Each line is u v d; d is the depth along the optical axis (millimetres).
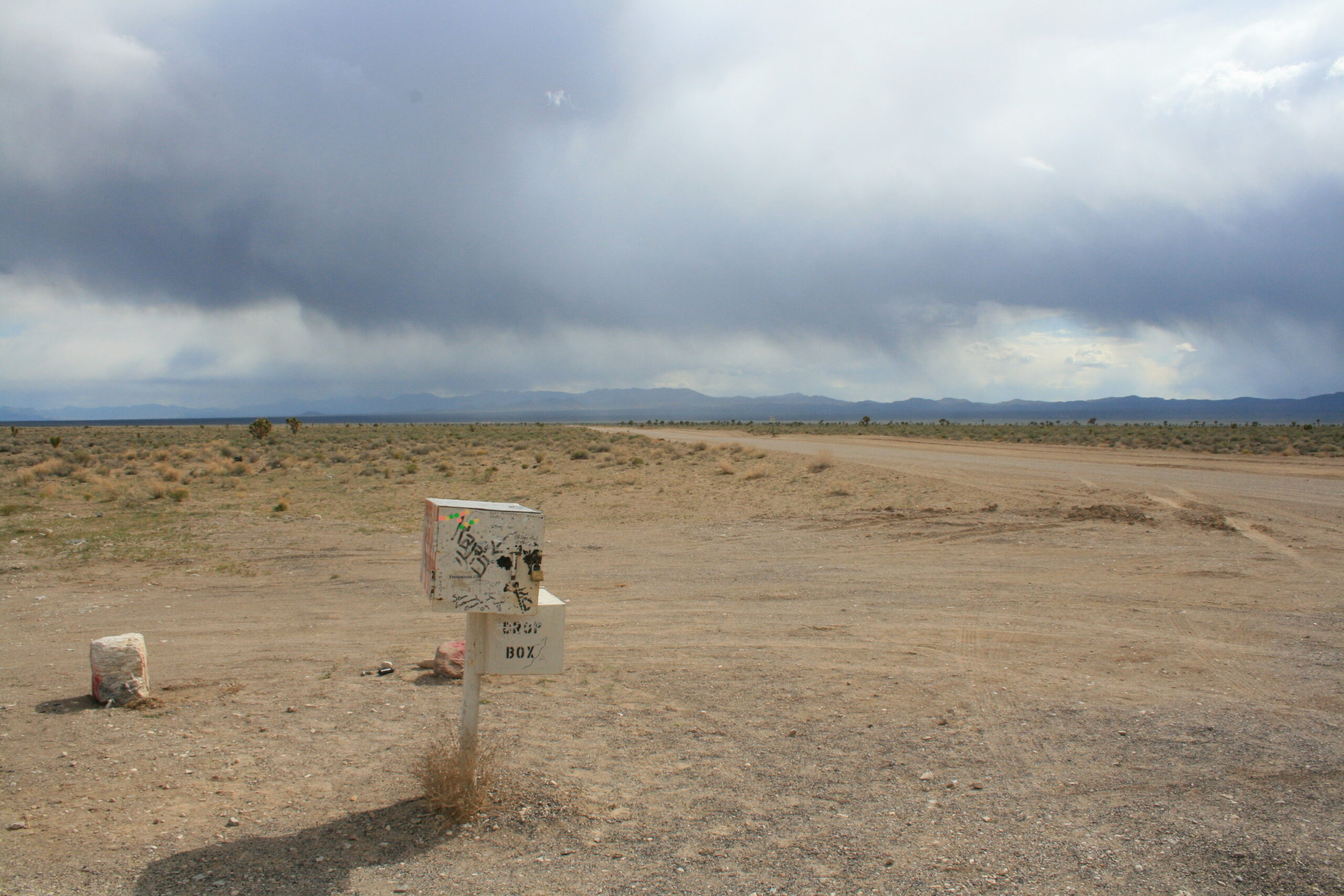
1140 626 10812
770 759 6312
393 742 6672
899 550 17656
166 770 6012
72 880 4320
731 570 15867
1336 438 58938
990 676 8664
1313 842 4664
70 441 67688
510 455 51188
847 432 89250
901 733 6910
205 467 40094
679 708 7691
